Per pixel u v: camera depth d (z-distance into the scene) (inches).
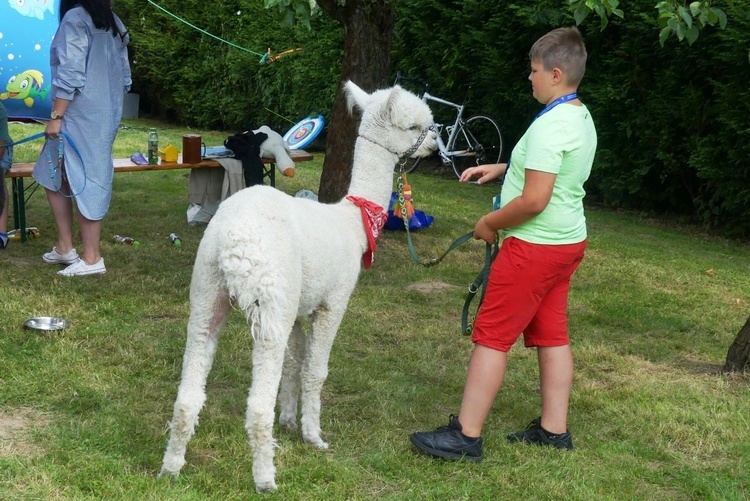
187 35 742.5
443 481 147.0
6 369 179.6
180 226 342.3
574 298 279.3
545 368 163.3
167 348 201.9
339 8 323.9
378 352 214.7
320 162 565.6
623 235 401.1
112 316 224.4
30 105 546.3
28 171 288.4
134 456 145.7
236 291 125.3
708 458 163.8
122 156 518.9
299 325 159.2
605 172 474.0
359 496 138.9
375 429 167.3
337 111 330.3
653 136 439.2
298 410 173.9
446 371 204.4
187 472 141.6
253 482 138.5
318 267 140.5
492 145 542.0
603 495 145.3
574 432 172.6
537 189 142.3
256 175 331.3
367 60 326.0
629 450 164.6
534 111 513.3
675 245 386.3
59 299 232.8
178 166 320.8
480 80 538.9
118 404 167.6
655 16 422.3
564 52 147.4
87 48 243.1
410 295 266.4
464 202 446.9
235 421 164.4
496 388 153.9
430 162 601.6
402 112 157.2
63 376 179.0
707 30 404.2
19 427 155.3
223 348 206.5
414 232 357.4
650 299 284.0
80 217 255.8
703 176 411.5
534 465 154.3
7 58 526.6
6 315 214.7
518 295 149.3
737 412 182.9
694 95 413.7
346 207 158.1
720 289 304.5
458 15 526.9
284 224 132.5
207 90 740.7
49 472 136.3
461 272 298.7
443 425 172.1
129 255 290.0
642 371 211.9
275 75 671.8
